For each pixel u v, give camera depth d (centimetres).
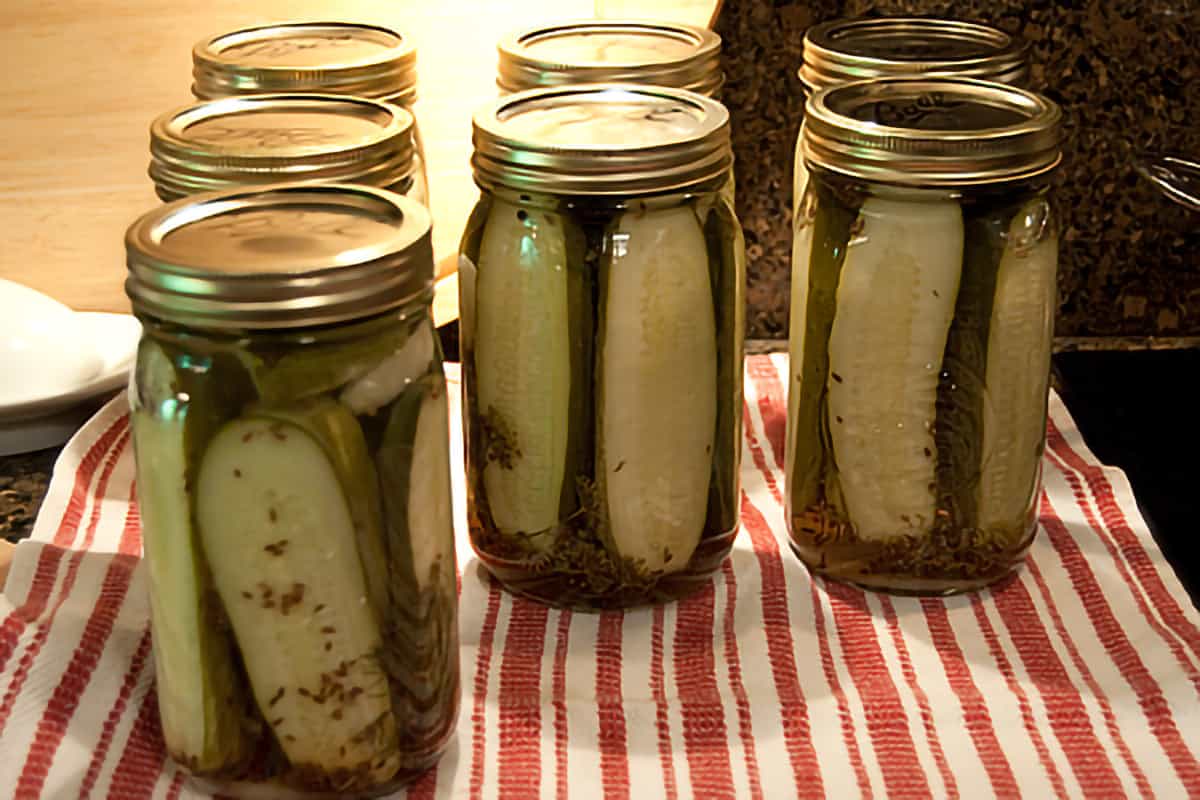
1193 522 91
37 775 73
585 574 82
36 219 107
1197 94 103
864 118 82
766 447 97
